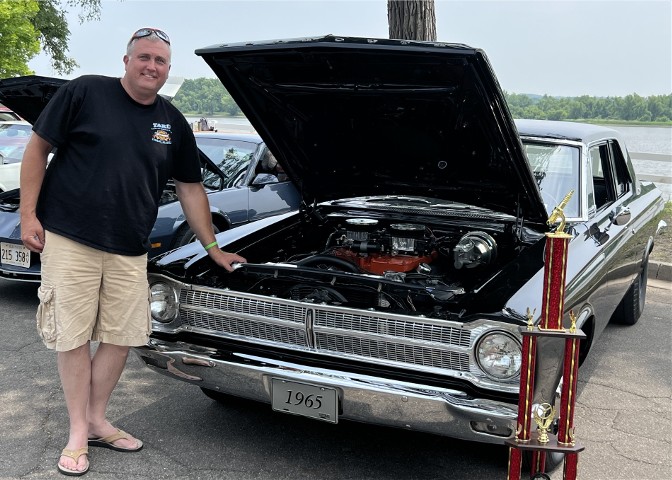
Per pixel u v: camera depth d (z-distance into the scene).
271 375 2.94
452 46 2.75
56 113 2.89
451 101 3.16
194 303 3.21
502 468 3.17
